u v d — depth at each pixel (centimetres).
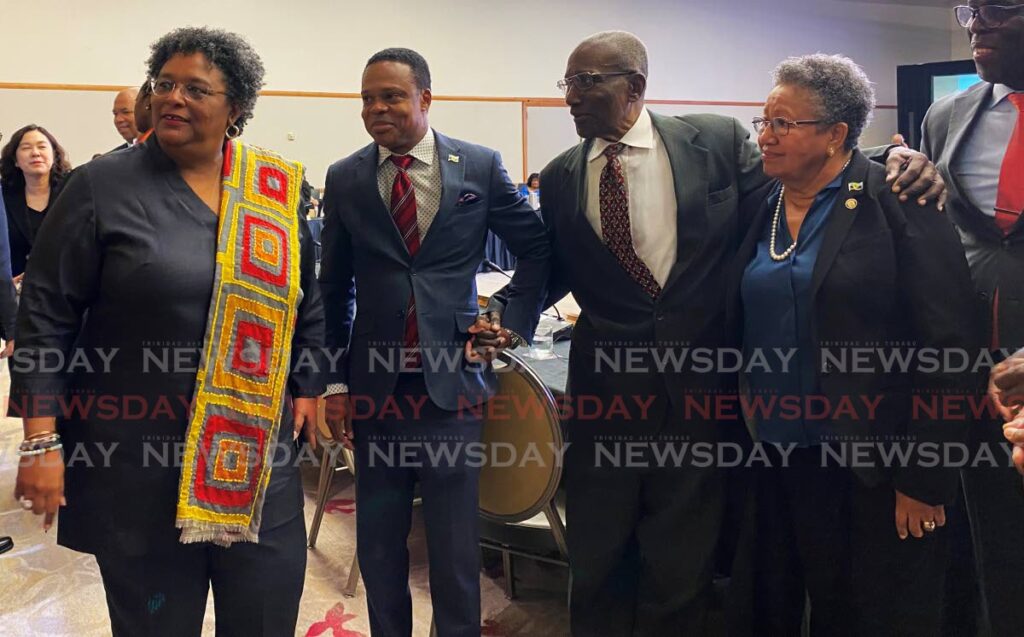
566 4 895
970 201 161
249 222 137
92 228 126
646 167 166
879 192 144
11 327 233
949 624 178
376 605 181
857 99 144
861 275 142
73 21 709
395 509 178
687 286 165
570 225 173
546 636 214
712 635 184
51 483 128
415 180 167
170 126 128
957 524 174
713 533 172
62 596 235
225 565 146
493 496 195
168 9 741
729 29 988
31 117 701
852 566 156
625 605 185
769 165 149
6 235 233
